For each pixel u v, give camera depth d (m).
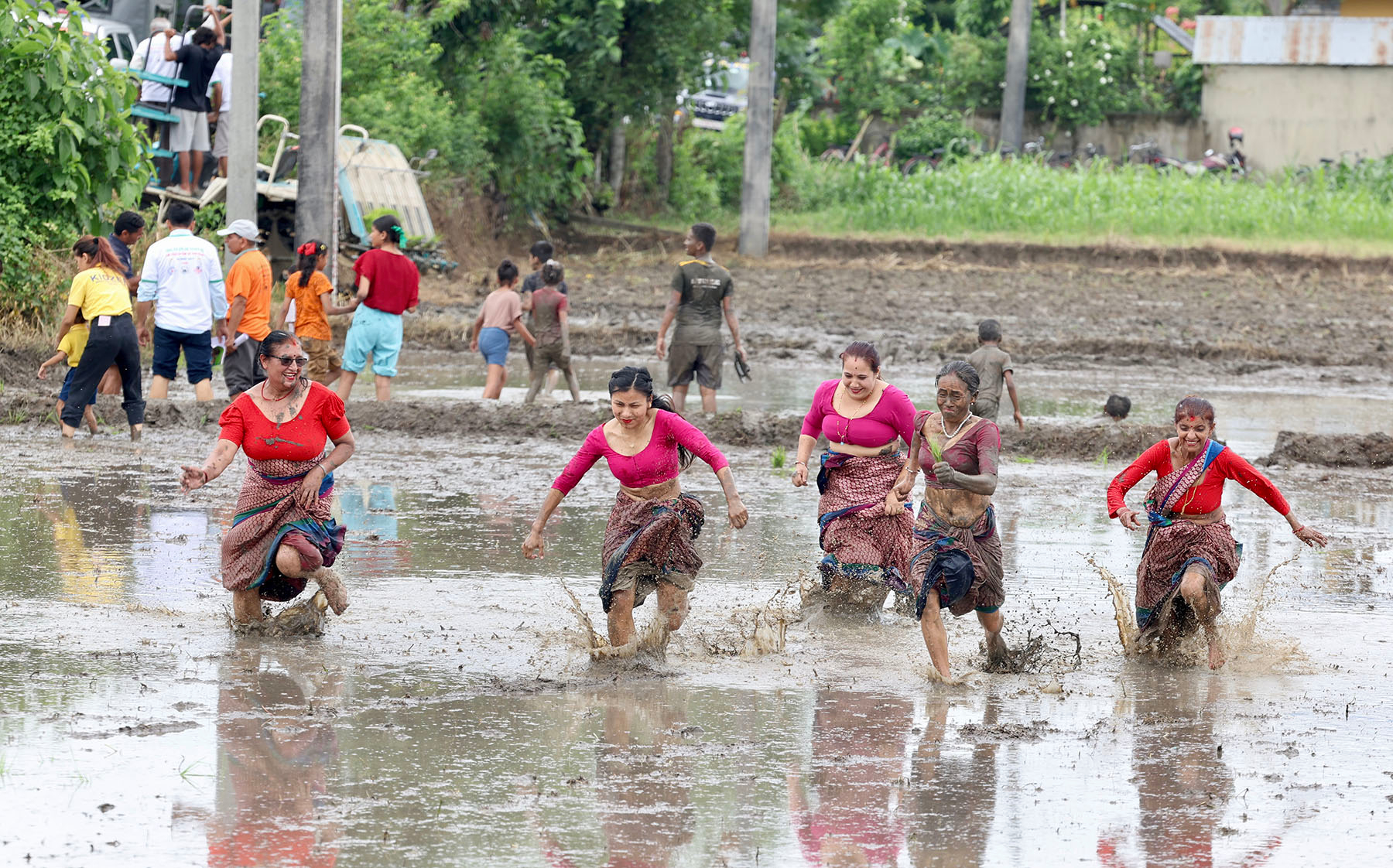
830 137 155.25
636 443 21.78
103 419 43.16
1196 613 22.23
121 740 17.78
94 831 15.09
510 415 44.59
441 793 16.47
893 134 151.62
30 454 38.06
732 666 22.12
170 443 40.34
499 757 17.72
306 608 22.97
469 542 29.61
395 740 18.19
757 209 110.81
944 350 67.19
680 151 128.75
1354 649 23.34
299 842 14.97
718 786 16.91
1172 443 22.88
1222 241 110.06
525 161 108.25
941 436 21.58
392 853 14.77
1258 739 18.92
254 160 61.03
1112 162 148.75
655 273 101.19
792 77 128.12
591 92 113.50
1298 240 111.12
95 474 35.62
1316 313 83.88
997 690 21.09
